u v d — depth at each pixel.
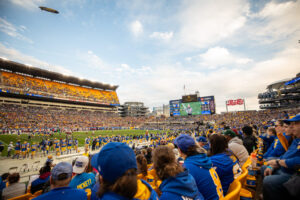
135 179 1.24
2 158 15.73
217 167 2.40
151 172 3.94
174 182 1.58
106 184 1.25
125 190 1.16
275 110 54.41
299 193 1.54
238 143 3.71
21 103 51.12
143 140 32.19
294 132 2.15
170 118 69.38
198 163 2.00
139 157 3.27
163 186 1.67
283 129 3.12
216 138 2.73
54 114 53.22
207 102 56.41
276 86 61.59
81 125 52.78
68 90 65.88
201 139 3.81
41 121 45.56
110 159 1.21
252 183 3.42
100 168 1.27
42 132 35.50
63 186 2.01
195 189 1.62
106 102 75.25
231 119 54.72
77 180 2.96
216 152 2.70
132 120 74.12
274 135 4.35
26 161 14.55
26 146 15.95
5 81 49.19
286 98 54.25
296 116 2.13
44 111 52.59
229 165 2.44
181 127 55.59
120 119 72.06
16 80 52.41
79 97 65.94
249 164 3.47
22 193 4.17
